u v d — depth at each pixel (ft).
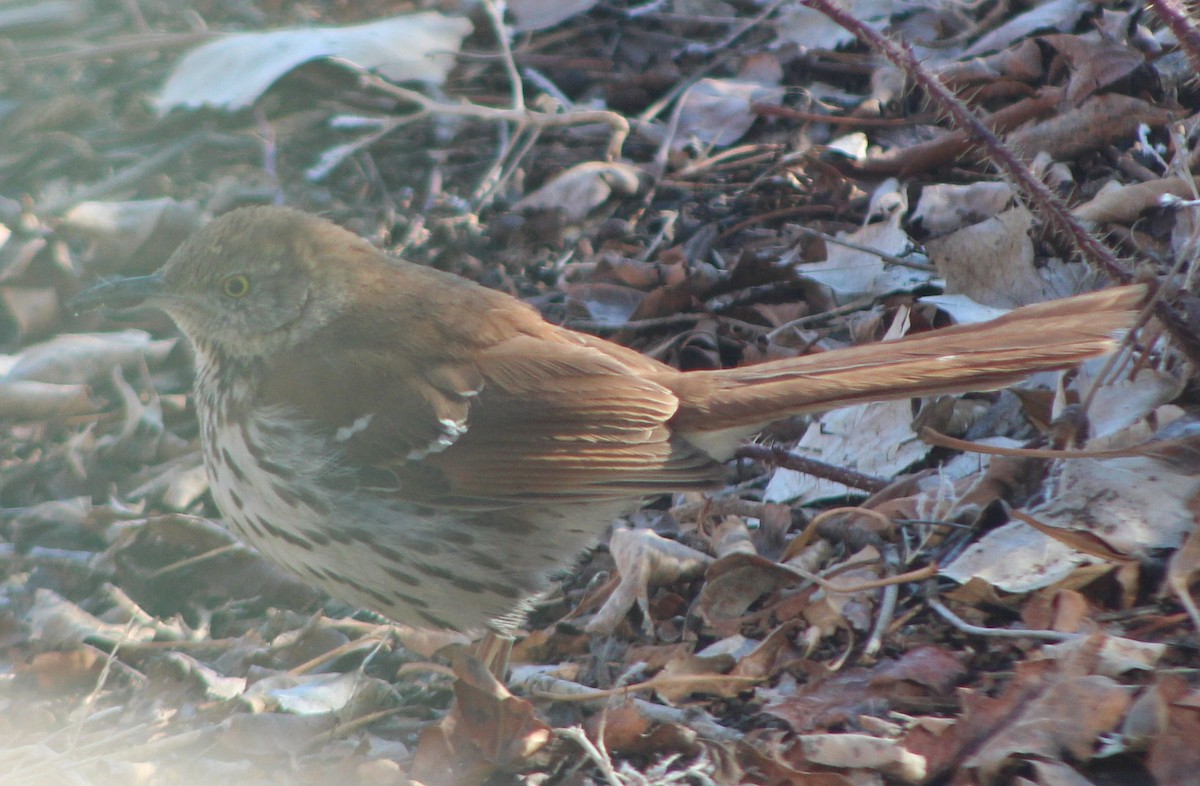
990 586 22.72
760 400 23.68
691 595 26.25
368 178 40.88
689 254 36.29
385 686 24.80
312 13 46.11
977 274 30.99
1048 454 23.02
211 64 41.04
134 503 30.91
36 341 35.19
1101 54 35.01
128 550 29.40
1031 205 29.30
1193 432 24.14
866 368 23.58
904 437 28.09
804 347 31.76
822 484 28.27
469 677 22.29
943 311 31.30
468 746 22.33
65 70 43.70
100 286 25.58
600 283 35.55
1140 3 36.45
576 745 22.35
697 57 44.45
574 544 24.08
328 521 23.63
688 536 28.04
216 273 24.70
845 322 32.71
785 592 25.29
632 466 23.34
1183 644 20.76
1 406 32.60
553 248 38.14
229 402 24.39
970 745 19.65
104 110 42.57
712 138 41.24
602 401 23.57
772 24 45.09
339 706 24.68
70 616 26.94
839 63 42.42
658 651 24.67
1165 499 22.94
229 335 24.71
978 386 23.03
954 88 37.47
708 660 23.63
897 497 26.48
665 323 33.81
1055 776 18.66
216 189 39.65
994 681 21.52
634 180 38.93
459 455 23.43
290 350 24.34
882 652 23.02
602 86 44.09
